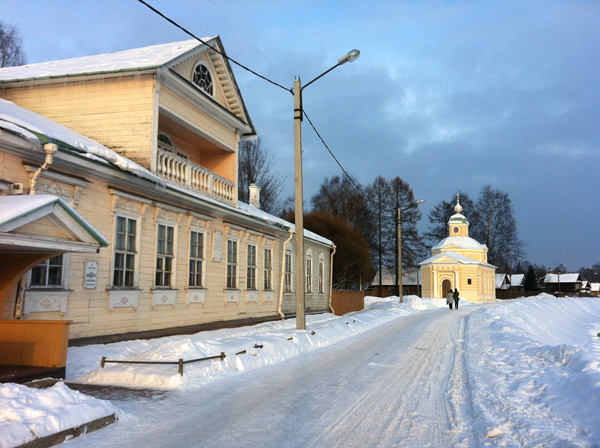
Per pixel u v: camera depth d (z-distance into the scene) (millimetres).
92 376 8180
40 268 8953
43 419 5000
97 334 10273
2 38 28359
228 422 6004
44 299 8977
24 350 7641
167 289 12742
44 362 7562
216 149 18109
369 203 58719
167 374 7941
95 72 12820
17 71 14789
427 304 39562
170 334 12578
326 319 23250
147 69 12492
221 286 15836
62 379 7543
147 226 12047
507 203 71500
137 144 12641
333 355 11906
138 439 5285
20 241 6473
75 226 7387
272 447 5109
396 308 30328
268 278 20109
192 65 15352
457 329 18719
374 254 59531
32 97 13594
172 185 12555
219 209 14930
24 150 8406
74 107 13203
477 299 51688
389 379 8922
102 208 10484
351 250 37406
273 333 13852
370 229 59125
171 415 6254
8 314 8195
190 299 13844
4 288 7555
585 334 28562
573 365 9023
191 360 8500
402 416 6422
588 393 6551
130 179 10898
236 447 5090
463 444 5266
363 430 5785
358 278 38156
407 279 67062
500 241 71188
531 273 80000
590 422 5605
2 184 8023
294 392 7738
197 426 5812
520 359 10875
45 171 8820
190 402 6918
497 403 6867
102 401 6004
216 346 9805
